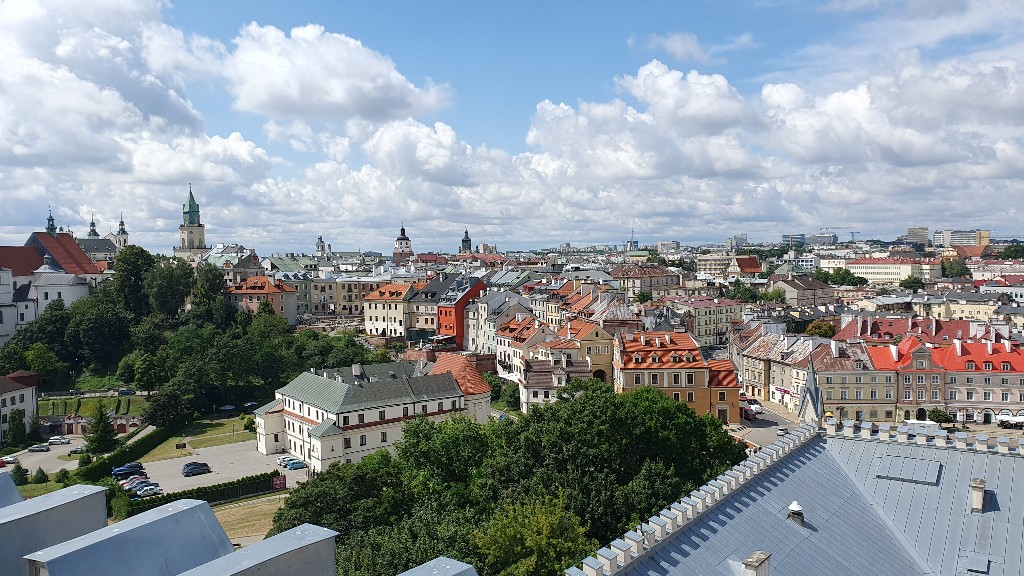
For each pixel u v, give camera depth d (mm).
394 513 76000
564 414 77062
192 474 127562
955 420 151750
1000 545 39969
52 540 20734
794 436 48344
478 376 151250
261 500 115062
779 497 42156
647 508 65562
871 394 153375
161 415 155875
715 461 85375
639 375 148000
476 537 54438
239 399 176625
